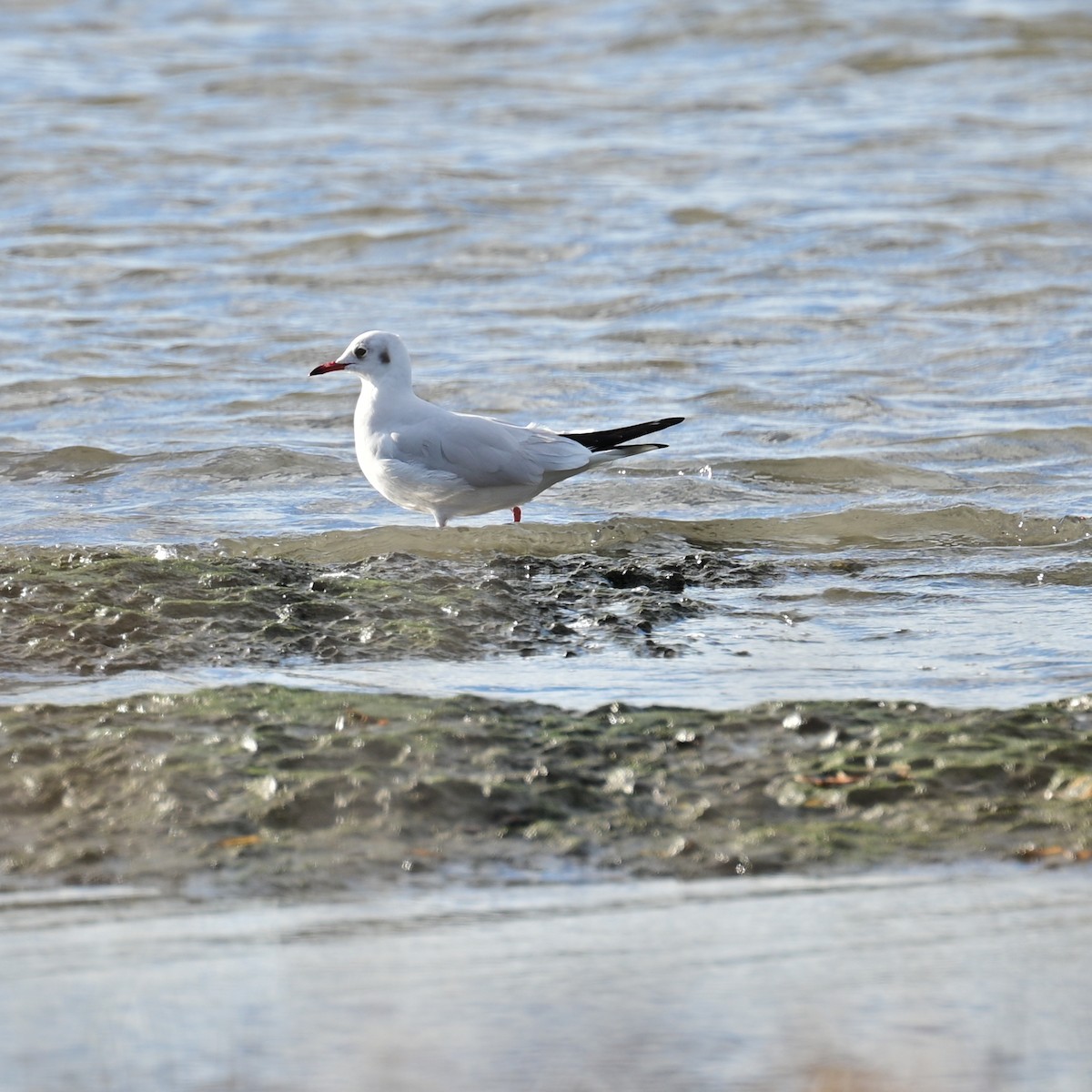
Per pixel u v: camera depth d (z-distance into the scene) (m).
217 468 16.86
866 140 34.50
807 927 7.00
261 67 42.12
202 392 19.83
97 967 6.65
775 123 36.41
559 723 9.09
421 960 6.70
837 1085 5.65
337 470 16.89
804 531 14.79
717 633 11.64
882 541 14.51
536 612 11.98
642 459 17.27
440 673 10.52
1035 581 13.14
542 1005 6.30
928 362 20.94
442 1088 5.68
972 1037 6.02
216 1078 5.76
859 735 8.99
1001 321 22.73
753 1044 5.98
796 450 17.62
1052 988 6.41
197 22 48.47
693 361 21.03
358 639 11.16
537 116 37.22
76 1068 5.88
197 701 9.40
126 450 17.47
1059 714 9.30
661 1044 6.00
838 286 24.81
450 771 8.41
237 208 29.61
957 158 32.84
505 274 25.78
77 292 24.72
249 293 24.80
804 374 20.53
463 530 14.54
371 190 30.59
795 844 7.80
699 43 43.94
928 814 8.09
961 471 16.73
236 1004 6.32
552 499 15.96
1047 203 29.23
